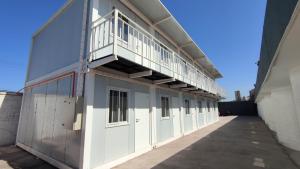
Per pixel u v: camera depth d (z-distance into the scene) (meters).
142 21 7.70
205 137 9.58
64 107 5.01
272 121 10.84
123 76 5.98
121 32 6.27
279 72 4.48
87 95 4.63
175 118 9.49
